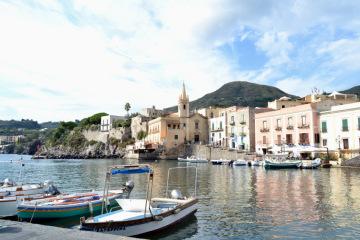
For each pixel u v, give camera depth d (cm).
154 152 10325
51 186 2441
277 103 8312
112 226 1391
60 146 16912
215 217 1888
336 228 1625
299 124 6669
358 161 5147
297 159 5972
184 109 10850
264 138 7612
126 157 12400
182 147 10288
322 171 4803
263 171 5041
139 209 1609
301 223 1728
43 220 1803
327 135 6228
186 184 3416
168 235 1548
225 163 6888
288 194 2653
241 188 3064
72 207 1873
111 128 15088
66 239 779
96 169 6456
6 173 5638
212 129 10181
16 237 798
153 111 14625
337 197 2470
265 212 1998
